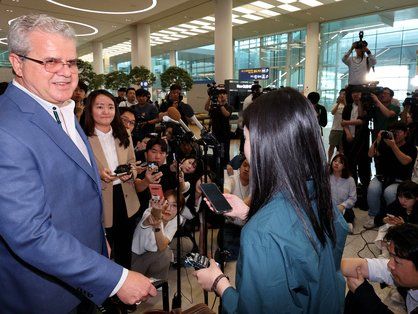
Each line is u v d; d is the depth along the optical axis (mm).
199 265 977
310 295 708
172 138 1623
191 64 17578
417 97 4395
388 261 1518
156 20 11211
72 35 921
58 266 797
